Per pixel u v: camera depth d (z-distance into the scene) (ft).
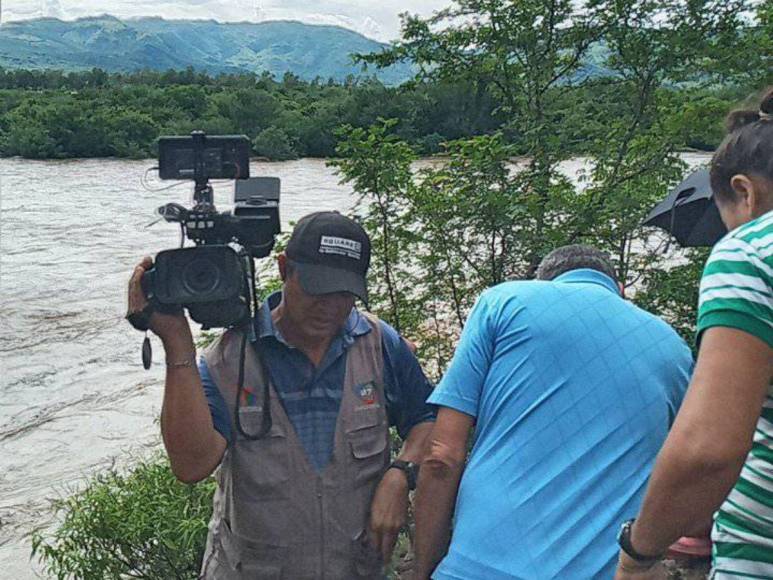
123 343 39.91
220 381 7.93
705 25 17.80
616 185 17.47
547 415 7.05
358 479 8.05
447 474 7.54
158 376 35.37
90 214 78.07
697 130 17.11
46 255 59.77
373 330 8.36
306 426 7.95
